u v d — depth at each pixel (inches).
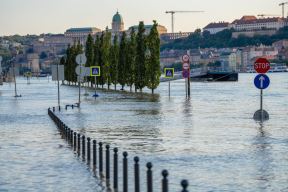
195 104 4227.4
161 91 7071.9
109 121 2851.9
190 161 1560.0
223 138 2064.5
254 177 1326.3
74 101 4958.2
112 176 1359.5
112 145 1909.4
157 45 5989.2
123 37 6924.2
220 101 4640.8
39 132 2410.2
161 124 2652.6
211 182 1274.6
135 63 6166.3
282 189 1198.9
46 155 1715.1
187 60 5142.7
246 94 6008.9
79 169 1455.5
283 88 7869.1
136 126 2568.9
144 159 1599.4
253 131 2284.7
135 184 1067.9
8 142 2068.2
